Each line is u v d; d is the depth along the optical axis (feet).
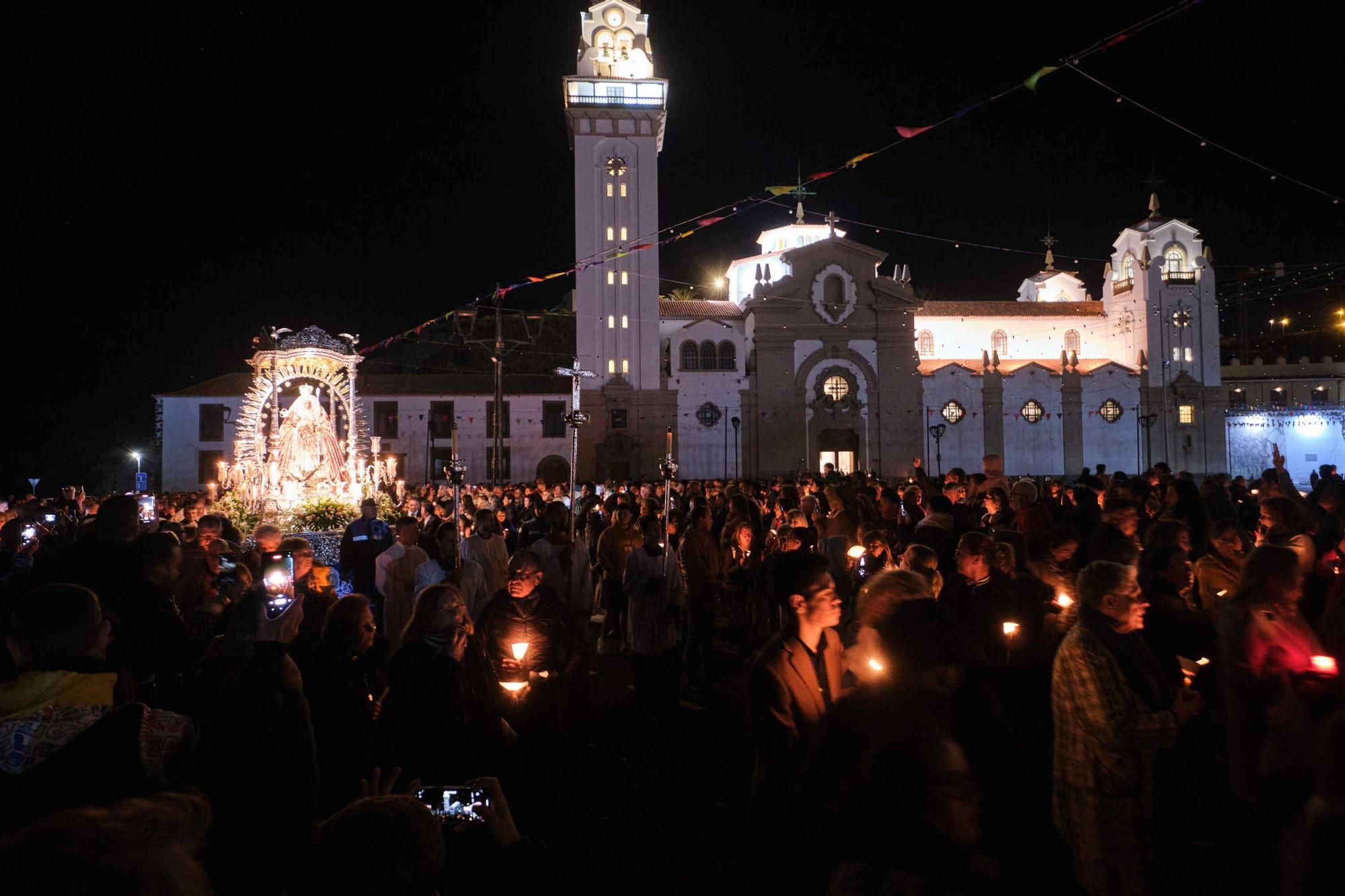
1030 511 30.40
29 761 10.85
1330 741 6.95
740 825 21.91
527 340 70.79
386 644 21.75
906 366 203.62
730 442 202.59
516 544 50.57
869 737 10.03
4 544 32.55
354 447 77.15
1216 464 210.18
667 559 32.27
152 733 10.73
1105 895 14.03
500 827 10.12
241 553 31.22
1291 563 16.46
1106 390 208.23
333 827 6.61
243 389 184.24
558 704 22.90
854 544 35.83
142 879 4.42
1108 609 14.99
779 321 202.49
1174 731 14.30
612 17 204.33
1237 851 17.85
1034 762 18.75
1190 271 215.92
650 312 197.47
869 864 8.98
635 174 198.49
